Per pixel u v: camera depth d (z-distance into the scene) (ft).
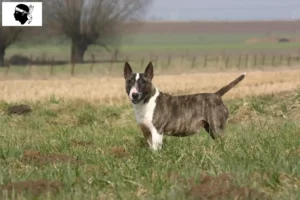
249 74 144.25
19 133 53.06
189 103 41.09
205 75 148.77
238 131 48.19
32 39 247.70
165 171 30.17
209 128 42.06
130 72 40.01
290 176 28.14
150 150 38.37
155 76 147.74
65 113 71.72
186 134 41.42
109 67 208.95
